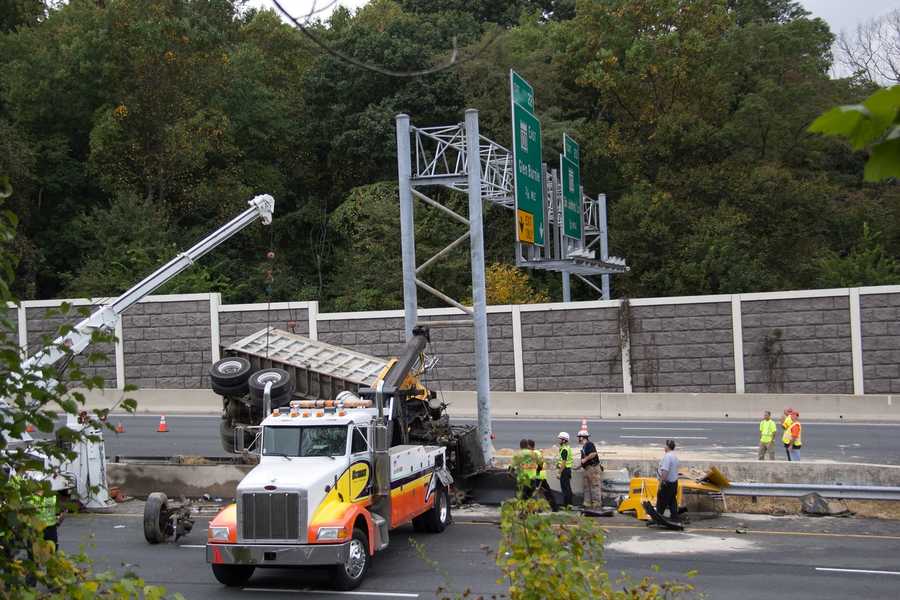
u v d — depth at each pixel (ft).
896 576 46.44
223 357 83.46
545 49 198.08
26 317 125.90
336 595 44.01
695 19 191.83
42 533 15.78
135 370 130.21
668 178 177.37
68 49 170.91
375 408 53.57
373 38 183.42
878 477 64.49
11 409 16.25
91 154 169.78
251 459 69.72
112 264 158.40
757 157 185.98
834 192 181.06
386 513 50.37
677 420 112.88
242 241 184.75
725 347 122.31
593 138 186.39
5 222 16.28
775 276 163.02
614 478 66.54
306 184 196.75
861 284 154.61
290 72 209.26
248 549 44.09
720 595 42.80
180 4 181.98
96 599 15.56
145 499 69.56
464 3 231.09
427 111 179.22
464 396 121.39
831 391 118.93
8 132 163.02
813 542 54.75
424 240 166.40
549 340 126.41
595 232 130.41
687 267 161.27
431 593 43.93
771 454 78.07
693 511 63.62
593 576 18.84
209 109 176.45
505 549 18.83
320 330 130.00
